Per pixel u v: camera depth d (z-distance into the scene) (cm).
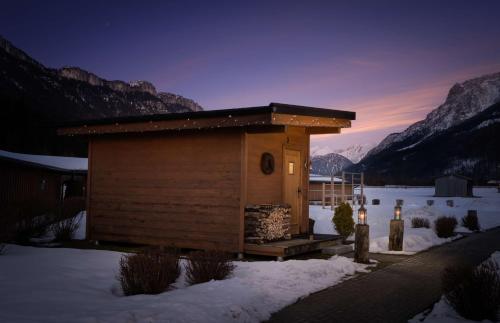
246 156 1180
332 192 2959
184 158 1275
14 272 877
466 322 630
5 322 532
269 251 1116
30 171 3216
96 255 1127
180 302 619
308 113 1175
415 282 889
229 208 1189
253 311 632
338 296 769
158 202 1315
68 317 553
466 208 3853
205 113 1172
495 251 1390
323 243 1261
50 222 1580
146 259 782
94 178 1448
